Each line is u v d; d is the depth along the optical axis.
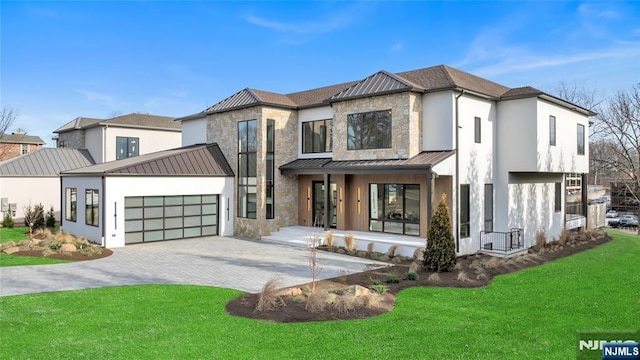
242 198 22.31
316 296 9.30
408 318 8.74
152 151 34.38
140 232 19.67
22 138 45.22
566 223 23.25
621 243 20.72
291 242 19.41
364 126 18.55
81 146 34.00
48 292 10.76
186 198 21.30
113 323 8.31
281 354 6.83
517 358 6.78
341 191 19.91
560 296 10.59
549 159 18.69
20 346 7.12
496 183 18.69
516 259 15.56
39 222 23.33
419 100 17.39
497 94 18.81
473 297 10.51
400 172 16.16
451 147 16.58
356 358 6.72
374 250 17.00
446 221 13.53
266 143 21.38
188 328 8.04
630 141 31.81
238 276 12.89
